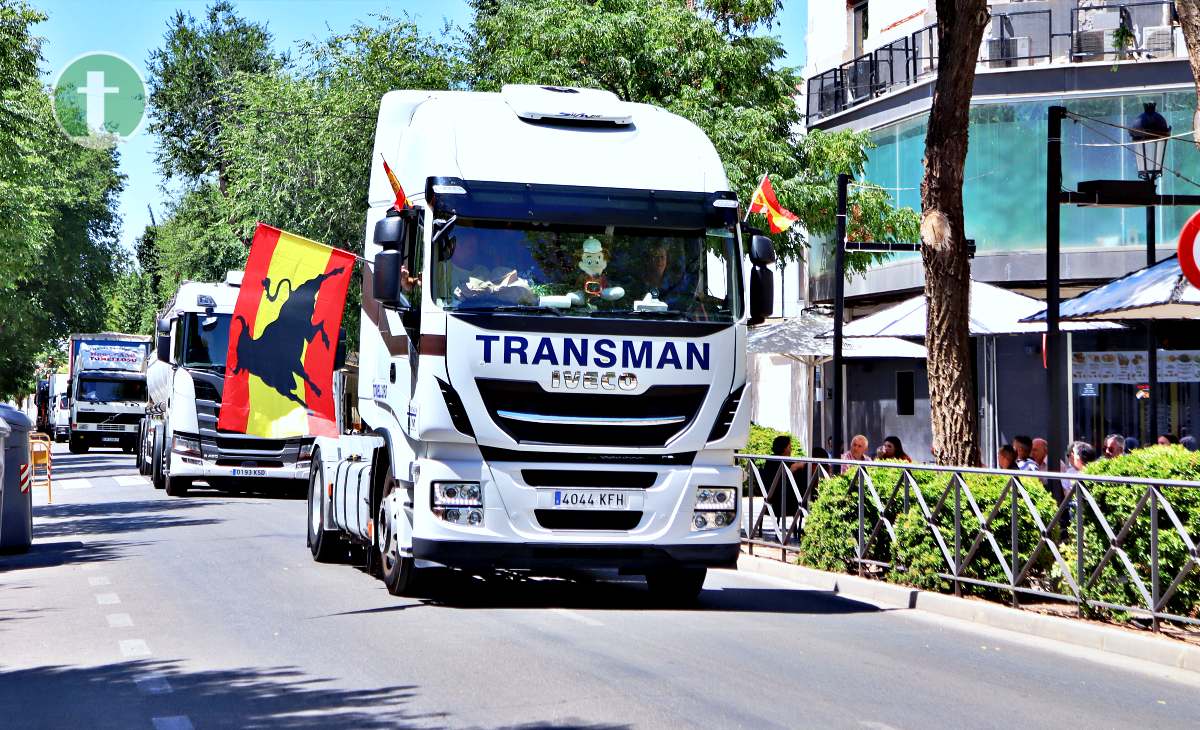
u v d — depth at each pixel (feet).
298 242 52.29
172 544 59.82
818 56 118.11
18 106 127.24
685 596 42.65
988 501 40.65
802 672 29.48
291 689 26.86
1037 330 61.77
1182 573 33.78
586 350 38.73
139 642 32.94
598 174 40.09
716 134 83.15
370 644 32.48
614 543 38.81
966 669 30.86
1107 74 89.92
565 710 24.84
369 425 46.44
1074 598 37.40
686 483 39.29
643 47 85.46
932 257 49.78
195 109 209.67
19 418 57.31
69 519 75.31
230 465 90.74
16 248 136.46
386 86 119.14
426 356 38.32
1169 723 25.66
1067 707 26.76
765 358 125.80
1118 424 88.07
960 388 49.55
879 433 105.60
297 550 57.21
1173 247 88.69
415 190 41.14
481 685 27.20
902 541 44.09
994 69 92.38
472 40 119.65
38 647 32.63
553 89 42.57
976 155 93.20
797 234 89.71
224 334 91.04
